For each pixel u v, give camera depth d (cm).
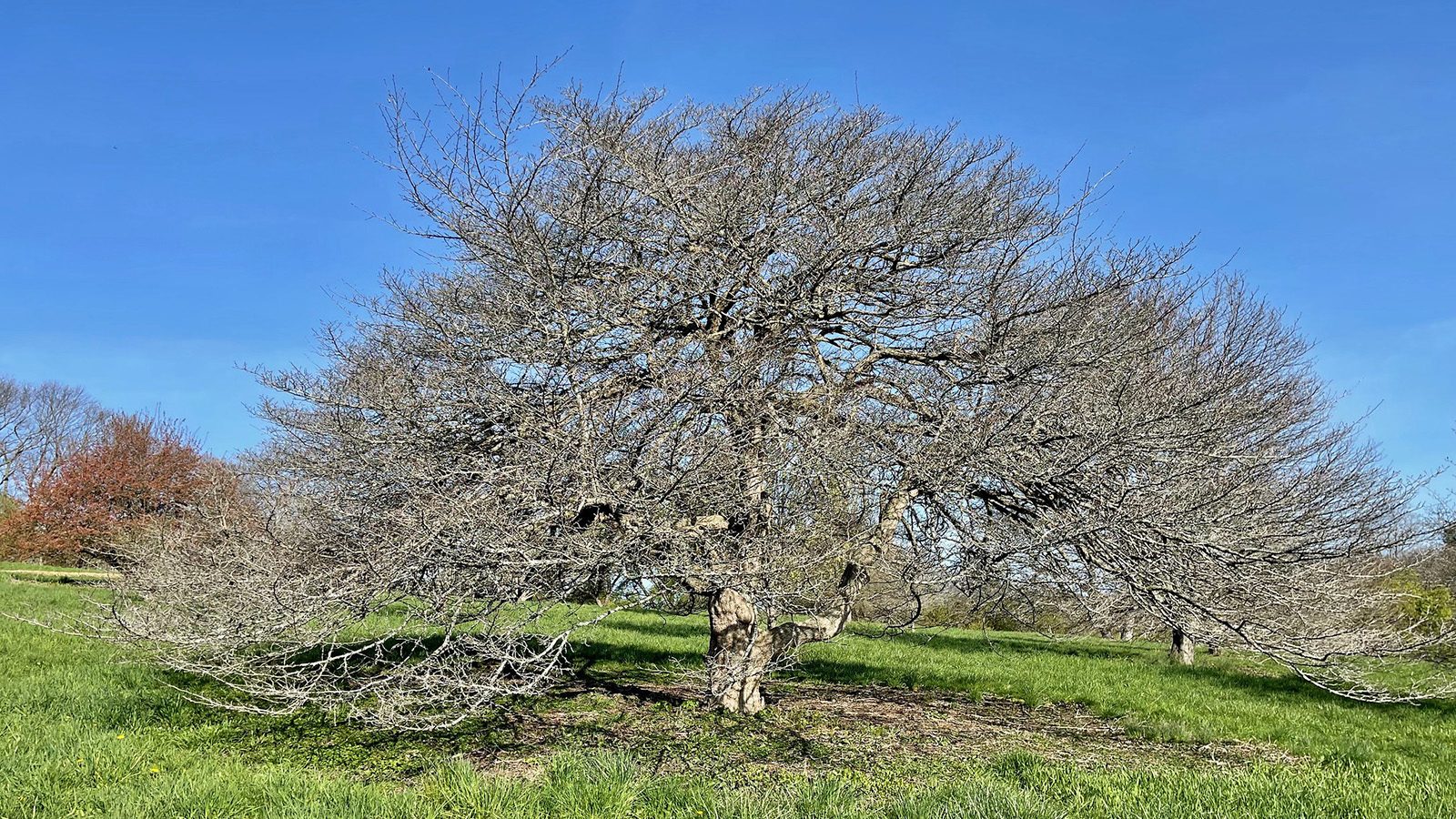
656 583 756
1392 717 1206
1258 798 627
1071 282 830
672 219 895
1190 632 839
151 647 897
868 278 891
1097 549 788
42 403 4569
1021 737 946
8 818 559
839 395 815
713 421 789
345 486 757
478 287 875
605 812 581
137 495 2575
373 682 705
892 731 928
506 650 722
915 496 868
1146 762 852
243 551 716
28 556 2647
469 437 824
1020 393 772
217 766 686
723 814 574
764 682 1241
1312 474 1051
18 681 998
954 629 2848
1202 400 826
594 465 691
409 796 596
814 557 730
